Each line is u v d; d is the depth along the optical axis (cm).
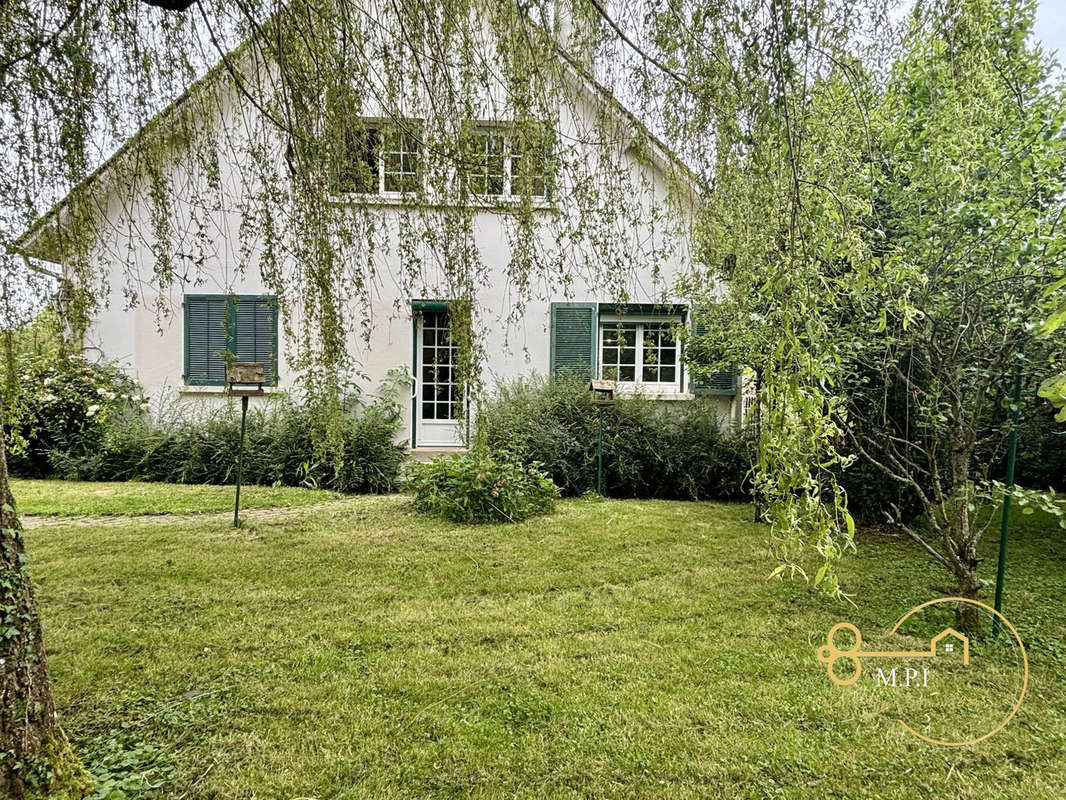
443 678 234
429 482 524
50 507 522
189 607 305
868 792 171
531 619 294
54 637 266
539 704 215
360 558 392
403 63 261
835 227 157
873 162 274
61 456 663
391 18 256
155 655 250
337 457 339
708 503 607
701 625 288
